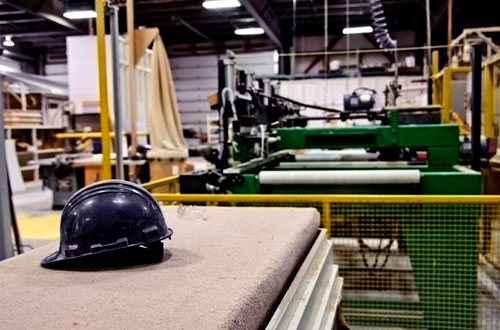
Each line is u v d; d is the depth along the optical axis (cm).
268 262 120
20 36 1274
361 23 1230
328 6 1046
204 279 107
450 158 340
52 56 1545
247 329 91
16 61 1465
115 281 108
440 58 1138
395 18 1203
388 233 259
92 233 118
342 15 1150
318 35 1311
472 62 311
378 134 347
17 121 936
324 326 129
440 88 654
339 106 891
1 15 1059
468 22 1120
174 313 88
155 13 1116
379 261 300
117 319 86
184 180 276
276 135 367
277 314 103
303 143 358
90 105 732
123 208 121
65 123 1071
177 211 191
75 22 1012
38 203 796
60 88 1250
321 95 889
